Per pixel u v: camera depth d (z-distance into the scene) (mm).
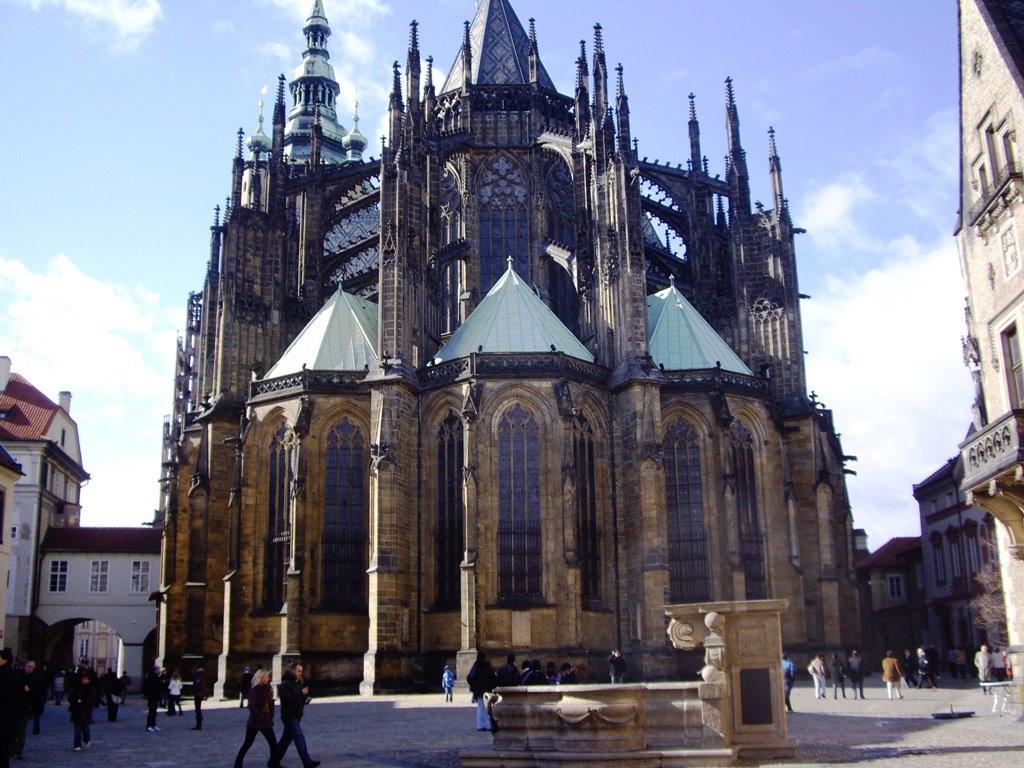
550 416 77062
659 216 99562
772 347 92375
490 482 76062
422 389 80312
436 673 75188
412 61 89125
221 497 85000
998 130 45281
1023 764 27766
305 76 182375
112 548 111312
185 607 85125
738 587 78312
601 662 76000
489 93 99812
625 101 87250
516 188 97750
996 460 37781
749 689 31312
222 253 94125
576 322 94562
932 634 116188
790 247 94062
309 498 78312
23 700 28875
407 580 76375
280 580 78812
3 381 115125
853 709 53531
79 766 33250
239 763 30625
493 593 74375
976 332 48312
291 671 31047
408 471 78500
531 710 31469
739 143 98688
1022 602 44656
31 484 108688
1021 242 43219
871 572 132625
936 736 36281
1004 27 44469
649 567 76250
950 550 111188
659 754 29734
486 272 96125
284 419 81125
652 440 78688
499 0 110125
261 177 98938
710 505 81500
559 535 74938
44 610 108875
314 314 94062
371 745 38250
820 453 88000
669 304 90562
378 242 94875
